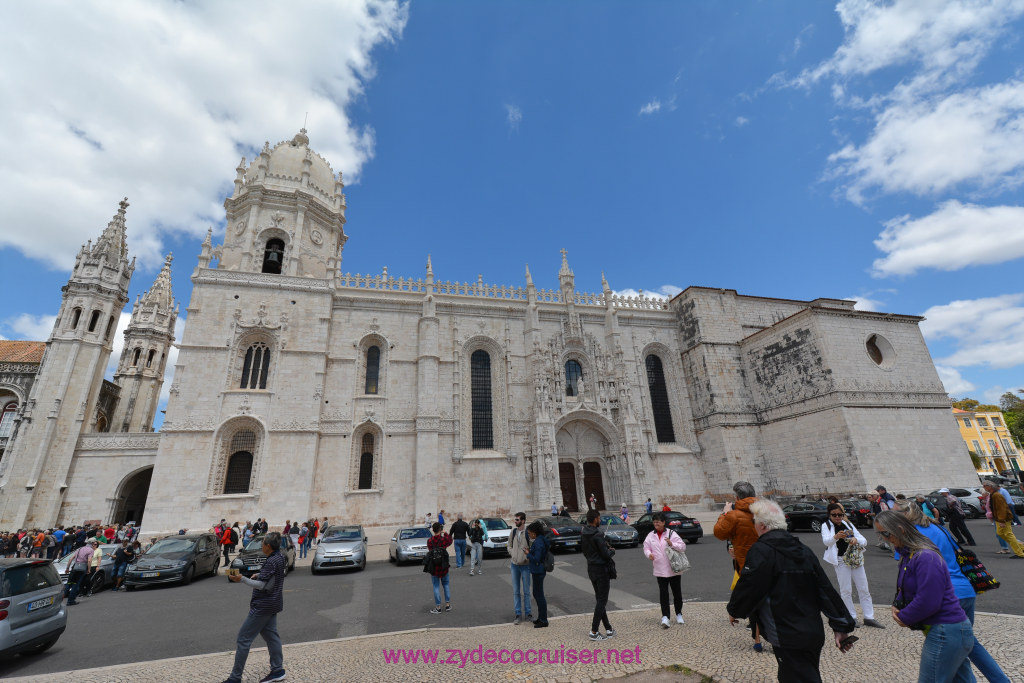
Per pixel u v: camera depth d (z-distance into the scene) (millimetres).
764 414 44000
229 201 42969
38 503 35938
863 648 8547
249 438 35531
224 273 38094
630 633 10172
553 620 11656
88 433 39062
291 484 34344
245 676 8766
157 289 58906
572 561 21969
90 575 18984
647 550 10992
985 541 20578
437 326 41875
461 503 37750
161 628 13320
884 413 37812
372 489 36406
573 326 45531
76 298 41906
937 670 5379
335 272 41969
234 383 36000
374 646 10188
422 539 24438
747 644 8953
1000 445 85000
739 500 8852
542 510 37531
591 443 43750
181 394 34281
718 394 44906
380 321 41438
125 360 54750
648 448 44031
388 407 38938
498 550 25469
